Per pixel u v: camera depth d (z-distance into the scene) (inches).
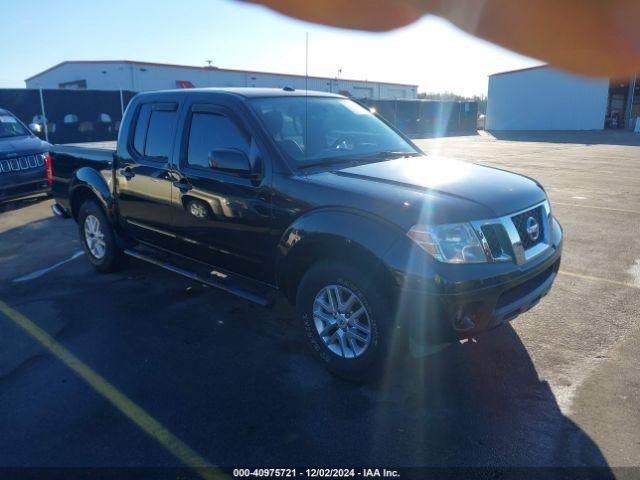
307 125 161.3
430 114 1400.1
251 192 146.3
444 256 114.7
